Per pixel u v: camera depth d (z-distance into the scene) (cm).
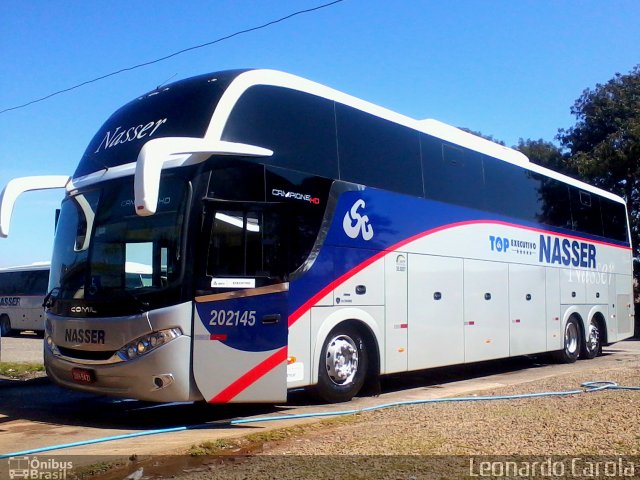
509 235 1424
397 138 1153
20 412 963
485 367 1612
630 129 2881
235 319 826
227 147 842
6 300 3155
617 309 1912
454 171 1280
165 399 795
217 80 917
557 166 3200
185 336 800
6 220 925
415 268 1149
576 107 3275
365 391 1094
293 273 928
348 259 1015
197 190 826
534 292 1504
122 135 961
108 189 905
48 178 983
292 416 889
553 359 1669
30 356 1783
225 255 831
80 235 924
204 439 756
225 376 814
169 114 918
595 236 1820
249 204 853
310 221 961
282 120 945
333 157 1016
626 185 2978
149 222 847
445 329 1210
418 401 986
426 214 1188
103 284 862
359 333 1053
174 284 805
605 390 1016
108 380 833
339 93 1058
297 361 923
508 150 1505
